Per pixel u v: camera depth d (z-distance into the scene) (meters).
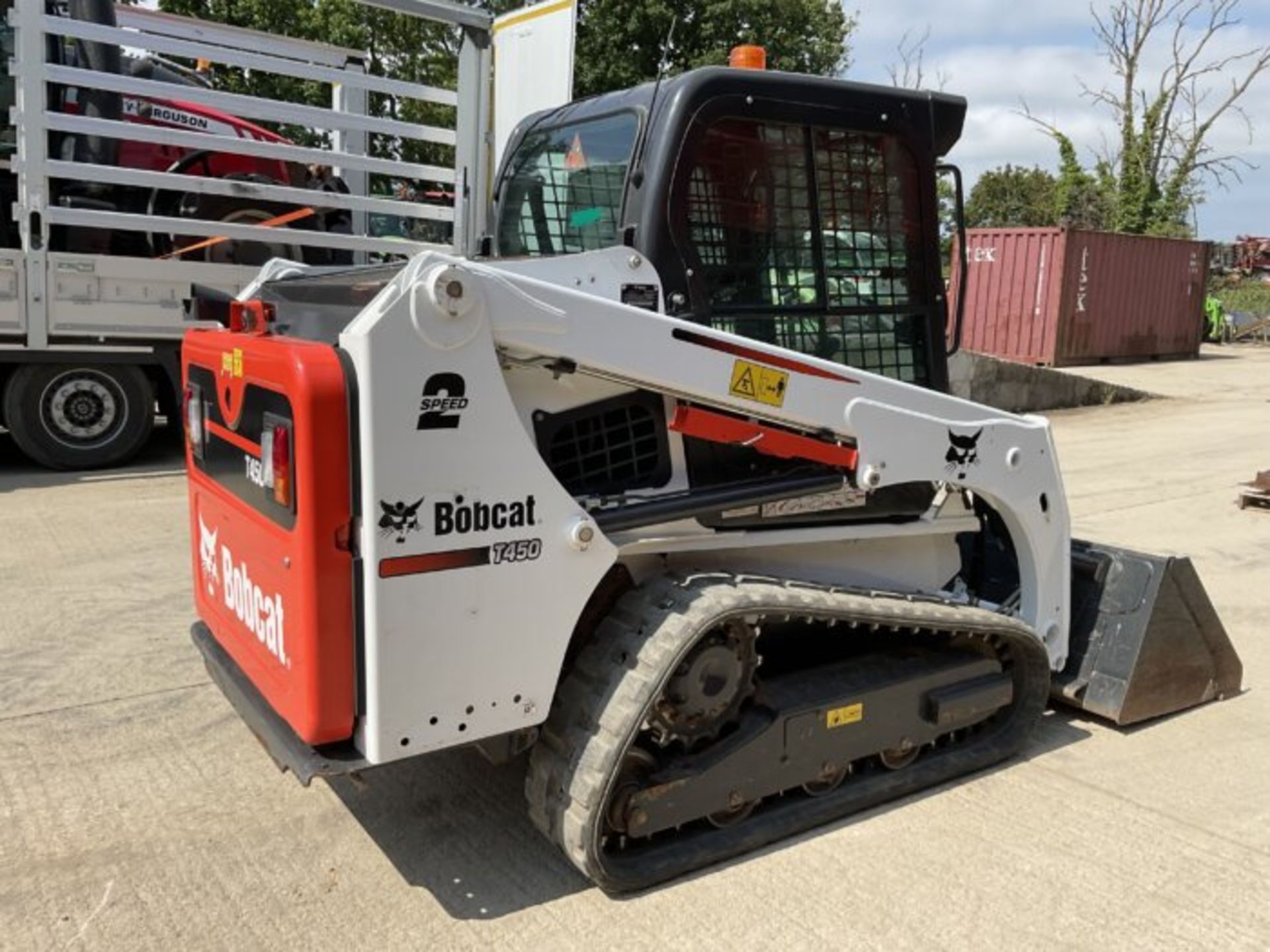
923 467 3.19
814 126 3.13
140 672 4.27
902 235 3.37
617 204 3.15
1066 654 3.79
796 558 3.26
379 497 2.36
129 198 8.43
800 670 3.23
